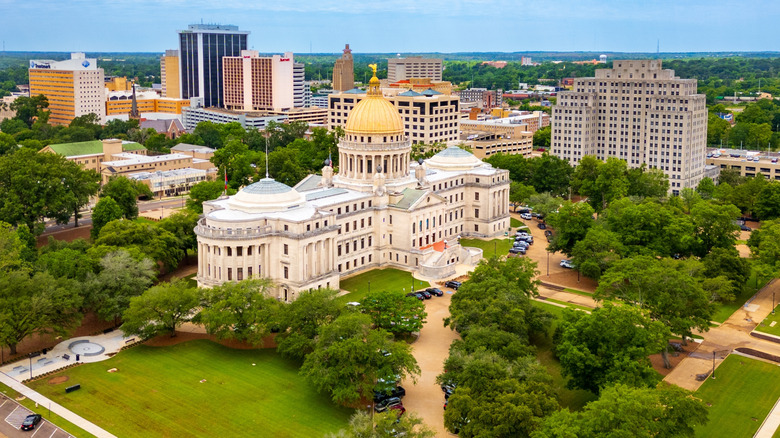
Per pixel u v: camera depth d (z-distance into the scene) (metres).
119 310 186.12
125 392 154.88
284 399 152.12
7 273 185.25
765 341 184.12
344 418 144.38
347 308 175.50
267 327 173.25
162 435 138.00
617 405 117.75
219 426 141.25
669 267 190.00
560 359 153.25
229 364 169.38
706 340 184.75
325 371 148.88
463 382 139.62
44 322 170.38
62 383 158.75
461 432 127.50
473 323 169.62
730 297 197.50
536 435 116.19
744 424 142.50
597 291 187.50
